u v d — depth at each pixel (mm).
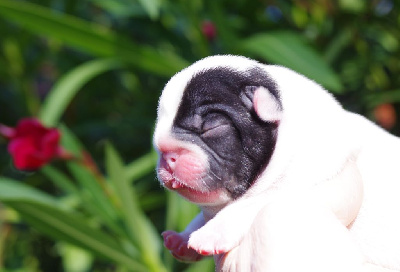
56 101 681
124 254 585
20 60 782
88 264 728
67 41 678
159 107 388
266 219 322
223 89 380
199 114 380
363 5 785
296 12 801
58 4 854
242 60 388
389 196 373
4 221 759
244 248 330
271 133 375
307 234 314
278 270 308
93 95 873
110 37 666
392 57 808
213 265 600
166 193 659
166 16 814
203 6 746
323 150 362
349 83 812
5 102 876
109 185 666
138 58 680
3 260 781
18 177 833
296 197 341
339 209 352
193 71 385
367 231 373
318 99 382
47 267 845
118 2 783
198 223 409
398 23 781
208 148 377
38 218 571
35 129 592
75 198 681
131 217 592
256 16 801
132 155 827
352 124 383
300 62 641
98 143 835
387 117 808
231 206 362
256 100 370
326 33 790
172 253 402
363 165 378
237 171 377
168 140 379
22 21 658
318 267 306
